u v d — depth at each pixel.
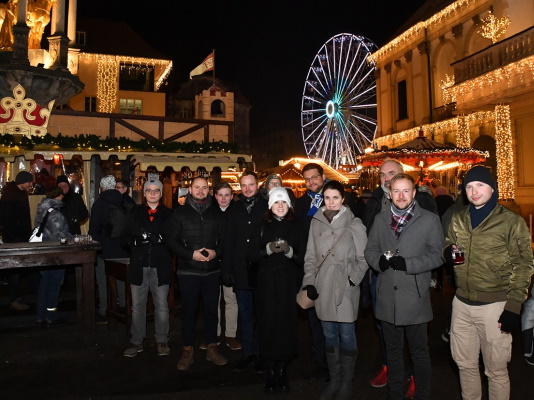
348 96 32.09
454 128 24.09
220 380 4.84
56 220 6.50
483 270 3.47
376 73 32.06
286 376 4.64
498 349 3.45
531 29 15.26
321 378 4.85
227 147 11.43
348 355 4.24
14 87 11.16
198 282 5.21
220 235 5.32
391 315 3.94
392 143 30.00
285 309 4.45
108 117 11.94
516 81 15.87
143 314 5.64
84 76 29.89
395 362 4.07
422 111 26.98
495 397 3.51
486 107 18.47
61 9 12.61
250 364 5.20
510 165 17.66
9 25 12.38
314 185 5.38
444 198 7.67
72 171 12.59
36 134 11.13
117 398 4.41
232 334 5.91
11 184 7.51
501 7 19.52
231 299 5.91
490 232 3.43
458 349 3.70
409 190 3.96
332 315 4.20
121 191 7.46
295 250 4.59
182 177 14.18
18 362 5.39
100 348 5.84
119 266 6.28
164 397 4.43
